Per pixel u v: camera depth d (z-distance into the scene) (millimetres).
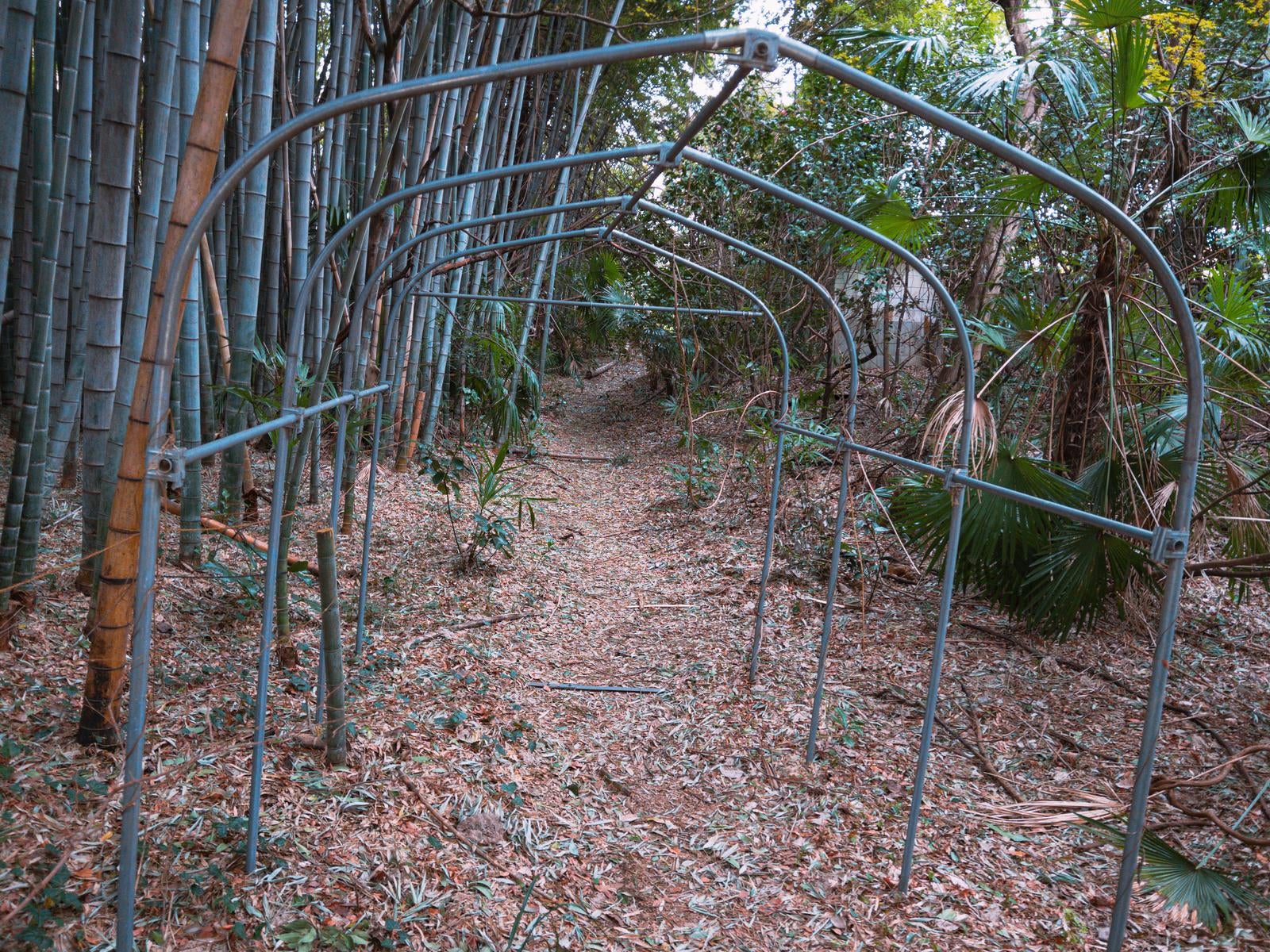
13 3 2430
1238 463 4012
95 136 4285
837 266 7891
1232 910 2336
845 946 2215
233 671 3059
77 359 4078
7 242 2545
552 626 4316
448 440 7883
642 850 2574
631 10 8148
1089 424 4484
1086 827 2504
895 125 6953
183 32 2945
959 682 3863
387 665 3471
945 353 7559
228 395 3844
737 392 9477
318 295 4914
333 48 5020
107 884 1907
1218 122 5223
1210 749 3330
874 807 2895
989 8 7883
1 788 2109
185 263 1476
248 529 4340
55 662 2742
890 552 5340
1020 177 4488
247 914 1931
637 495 7332
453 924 2051
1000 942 2252
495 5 5082
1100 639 4344
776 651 4148
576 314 12891
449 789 2625
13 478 2820
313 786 2457
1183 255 5055
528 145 8680
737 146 7953
